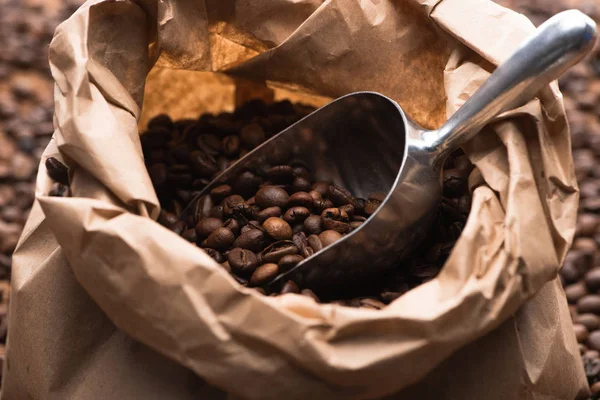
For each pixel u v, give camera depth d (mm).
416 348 287
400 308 289
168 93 416
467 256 299
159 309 290
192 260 289
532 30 344
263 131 404
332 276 336
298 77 381
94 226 296
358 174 380
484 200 315
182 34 366
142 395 313
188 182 395
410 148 328
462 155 377
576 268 475
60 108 325
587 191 527
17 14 696
